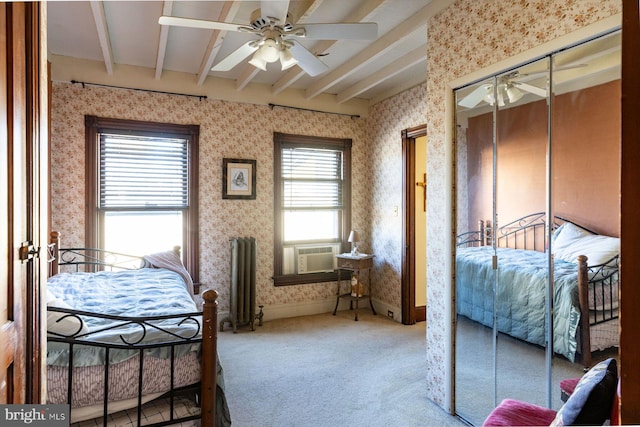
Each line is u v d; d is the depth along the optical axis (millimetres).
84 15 2746
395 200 4375
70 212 3543
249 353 3377
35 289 1087
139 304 2297
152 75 3818
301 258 4547
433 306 2588
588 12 1690
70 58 3514
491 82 2203
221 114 4133
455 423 2328
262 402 2533
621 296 586
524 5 1968
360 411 2445
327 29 2143
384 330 4016
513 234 2125
